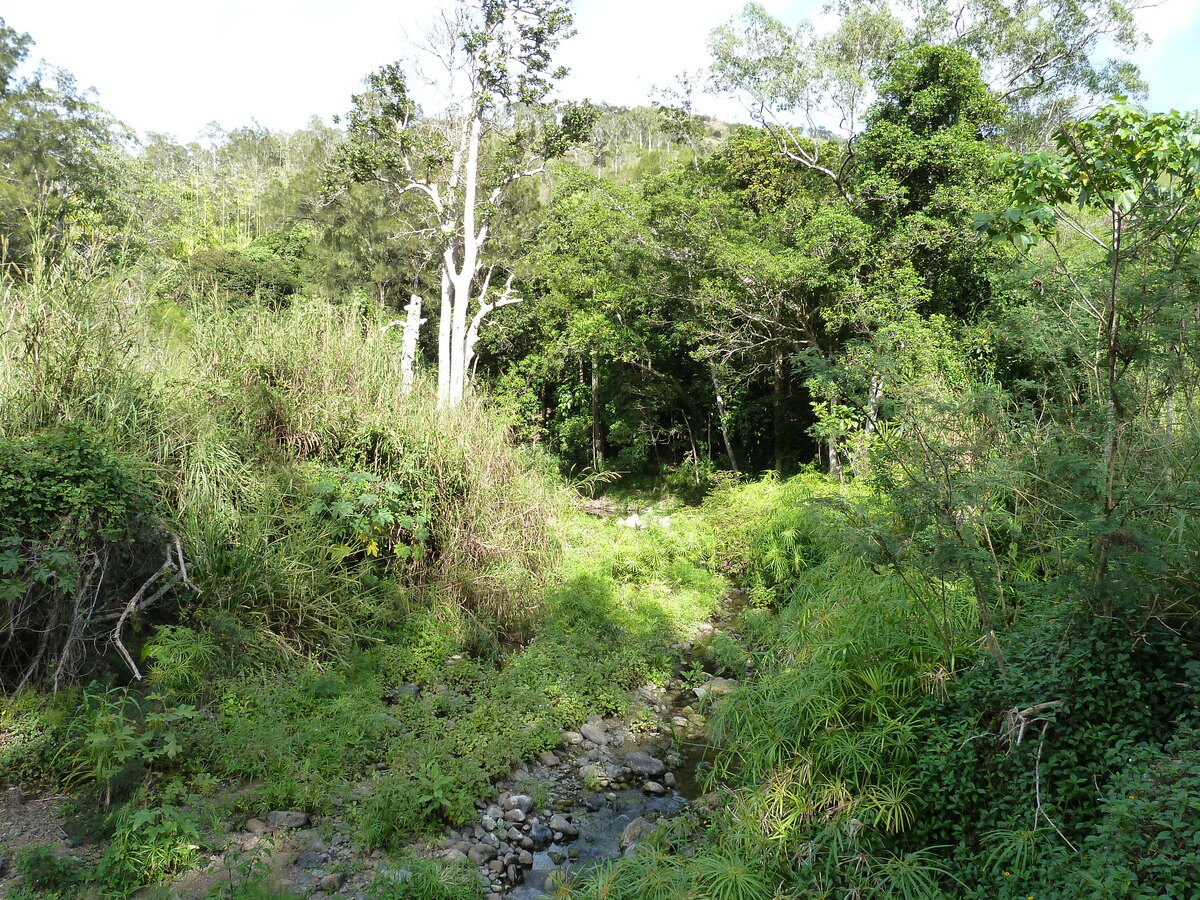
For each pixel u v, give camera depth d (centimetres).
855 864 394
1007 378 1152
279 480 741
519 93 1838
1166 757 341
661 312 1855
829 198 1589
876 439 884
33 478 536
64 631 552
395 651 696
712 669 796
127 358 692
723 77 1568
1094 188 417
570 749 622
